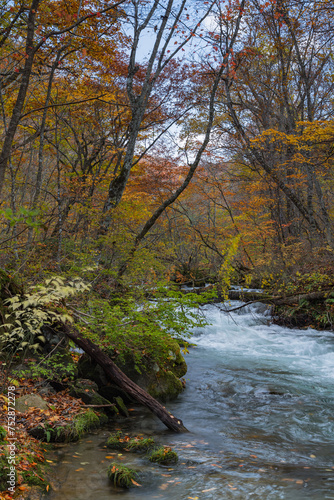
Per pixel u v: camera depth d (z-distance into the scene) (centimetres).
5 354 521
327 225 1611
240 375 749
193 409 572
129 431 482
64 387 543
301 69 1814
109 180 1262
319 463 392
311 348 991
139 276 882
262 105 1767
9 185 1264
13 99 1055
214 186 1661
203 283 1669
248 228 1619
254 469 376
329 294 1227
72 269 744
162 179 1488
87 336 546
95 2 902
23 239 888
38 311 402
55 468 362
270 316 1371
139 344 602
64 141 1502
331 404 586
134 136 1105
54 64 942
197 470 372
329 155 1278
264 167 1617
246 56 1614
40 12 845
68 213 1169
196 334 1130
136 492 327
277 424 509
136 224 1235
